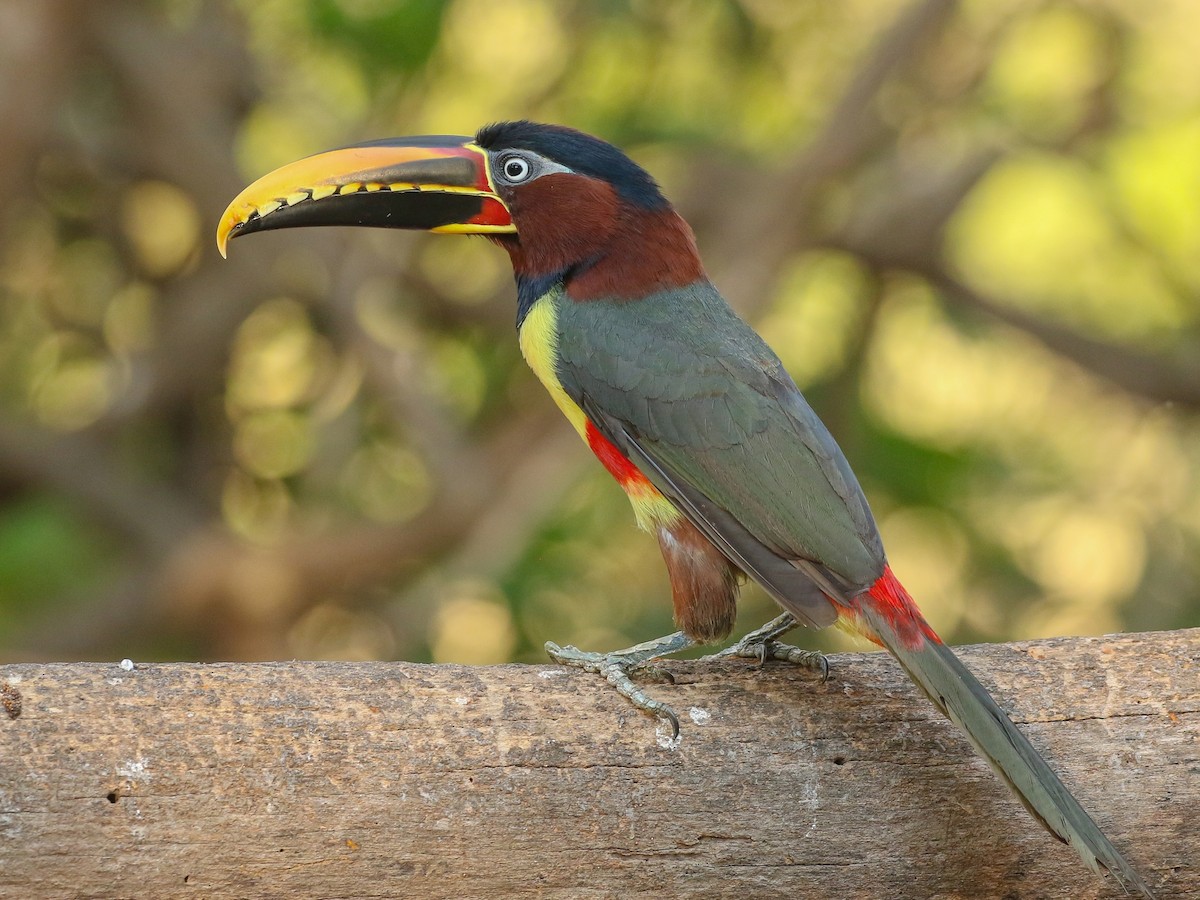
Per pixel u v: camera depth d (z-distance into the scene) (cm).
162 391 1426
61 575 1332
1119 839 634
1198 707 648
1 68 1116
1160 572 1522
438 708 611
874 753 631
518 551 1325
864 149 1360
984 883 631
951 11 1307
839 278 1576
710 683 643
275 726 593
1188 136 1623
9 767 566
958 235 1694
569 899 610
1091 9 1505
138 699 588
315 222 787
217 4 1359
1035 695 649
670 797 616
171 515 1371
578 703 625
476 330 1477
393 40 1298
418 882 597
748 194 1359
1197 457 1553
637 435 733
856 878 625
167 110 1313
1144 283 1644
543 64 1418
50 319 1491
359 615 1411
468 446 1336
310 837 588
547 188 778
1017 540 1512
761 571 681
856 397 1491
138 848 573
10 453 1352
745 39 1443
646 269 775
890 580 654
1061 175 1683
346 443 1493
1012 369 1608
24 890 563
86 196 1456
